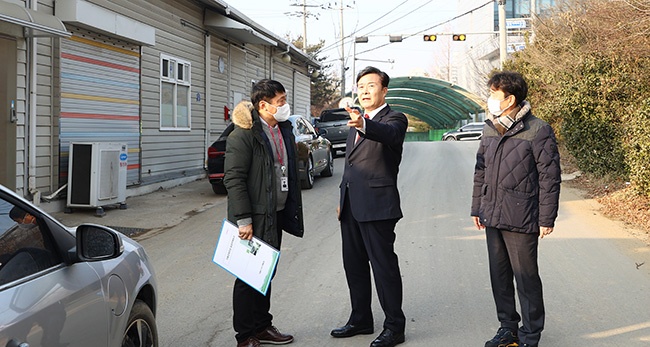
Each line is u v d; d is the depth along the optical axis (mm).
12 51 9359
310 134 14883
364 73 4844
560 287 6227
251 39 19719
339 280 6613
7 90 9273
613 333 4973
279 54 24953
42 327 2516
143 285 3727
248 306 4621
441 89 51375
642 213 9664
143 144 13445
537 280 4500
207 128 17188
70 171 10242
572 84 12609
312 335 5035
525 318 4508
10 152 9383
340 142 22547
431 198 12164
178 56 15258
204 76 17047
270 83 4699
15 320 2369
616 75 11812
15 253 2637
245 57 20938
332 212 10984
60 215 10188
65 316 2703
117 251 3133
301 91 29797
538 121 4492
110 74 11992
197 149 16641
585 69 12398
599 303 5727
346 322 5328
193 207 11602
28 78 9680
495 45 45625
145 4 13422
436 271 6887
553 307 5625
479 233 8883
